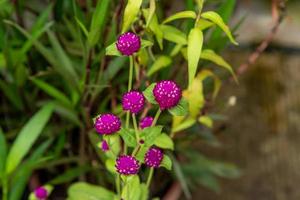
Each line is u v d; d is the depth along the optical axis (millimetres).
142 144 575
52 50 855
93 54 747
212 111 985
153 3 606
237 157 1146
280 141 1175
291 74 1304
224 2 773
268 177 1113
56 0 827
